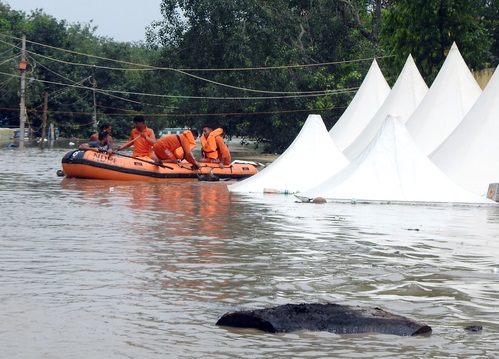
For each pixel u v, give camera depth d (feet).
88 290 33.65
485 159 83.92
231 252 44.27
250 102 222.89
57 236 49.24
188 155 106.22
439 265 40.81
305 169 89.56
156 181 102.73
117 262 40.37
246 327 28.17
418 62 155.12
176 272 38.04
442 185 77.25
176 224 56.44
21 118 223.30
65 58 324.80
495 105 86.38
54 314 29.55
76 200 73.82
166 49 227.20
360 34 239.50
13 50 320.29
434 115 104.99
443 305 31.91
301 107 222.28
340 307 29.43
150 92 238.48
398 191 76.33
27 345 25.58
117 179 101.14
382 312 29.12
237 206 70.69
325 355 25.05
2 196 77.41
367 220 60.80
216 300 32.30
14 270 37.83
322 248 46.16
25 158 162.30
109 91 308.60
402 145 79.10
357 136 126.21
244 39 214.90
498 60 185.98
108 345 25.77
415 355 25.16
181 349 25.48
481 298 33.19
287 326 27.86
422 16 151.53
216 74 223.71
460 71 106.73
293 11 231.50
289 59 224.53
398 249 46.11
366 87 136.26
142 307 30.89
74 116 321.93
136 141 107.14
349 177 78.07
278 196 82.07
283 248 45.93
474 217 63.98
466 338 27.14
